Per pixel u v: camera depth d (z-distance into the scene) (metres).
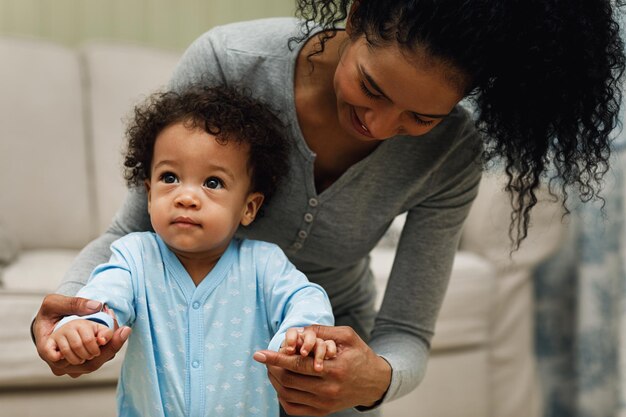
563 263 2.87
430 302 1.27
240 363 1.05
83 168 2.56
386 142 1.17
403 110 0.97
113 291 0.99
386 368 1.04
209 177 1.05
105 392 1.98
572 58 0.97
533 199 1.13
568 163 1.10
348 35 1.01
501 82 0.98
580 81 0.99
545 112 1.01
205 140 1.05
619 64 1.04
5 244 2.20
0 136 2.44
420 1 0.90
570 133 1.05
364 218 1.22
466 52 0.92
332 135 1.16
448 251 1.29
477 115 1.13
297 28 1.18
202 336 1.04
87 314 0.94
